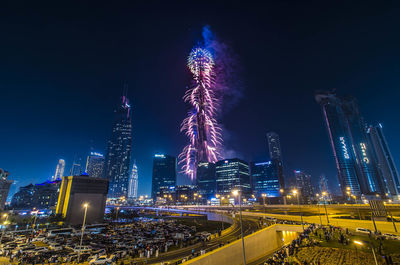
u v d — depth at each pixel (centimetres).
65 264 4647
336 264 3762
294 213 10012
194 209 15738
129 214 18388
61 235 8694
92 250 5950
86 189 13425
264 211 11362
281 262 3981
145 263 4484
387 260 3544
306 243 4903
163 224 12212
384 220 5878
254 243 5647
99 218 13562
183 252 5350
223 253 4550
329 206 10156
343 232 5578
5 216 13088
